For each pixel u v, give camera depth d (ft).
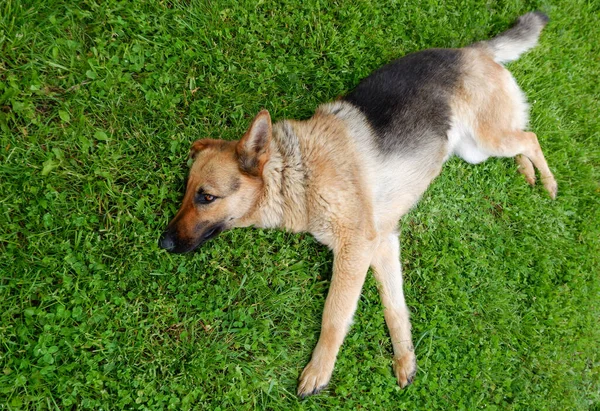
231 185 4.12
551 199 5.37
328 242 4.38
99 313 4.24
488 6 5.56
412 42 5.26
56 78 4.41
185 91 4.71
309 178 4.24
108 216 4.39
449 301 4.92
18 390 4.02
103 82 4.48
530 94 5.47
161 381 4.28
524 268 5.20
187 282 4.48
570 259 5.35
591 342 5.24
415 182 4.55
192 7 4.76
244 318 4.48
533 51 5.53
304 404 4.48
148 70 4.64
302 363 4.55
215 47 4.79
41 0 4.38
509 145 4.98
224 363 4.38
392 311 4.69
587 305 5.27
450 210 5.16
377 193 4.39
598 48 5.73
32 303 4.17
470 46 4.94
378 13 5.18
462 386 4.83
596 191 5.49
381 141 4.38
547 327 5.16
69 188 4.36
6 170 4.20
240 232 4.61
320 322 4.64
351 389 4.58
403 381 4.64
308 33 5.06
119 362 4.23
